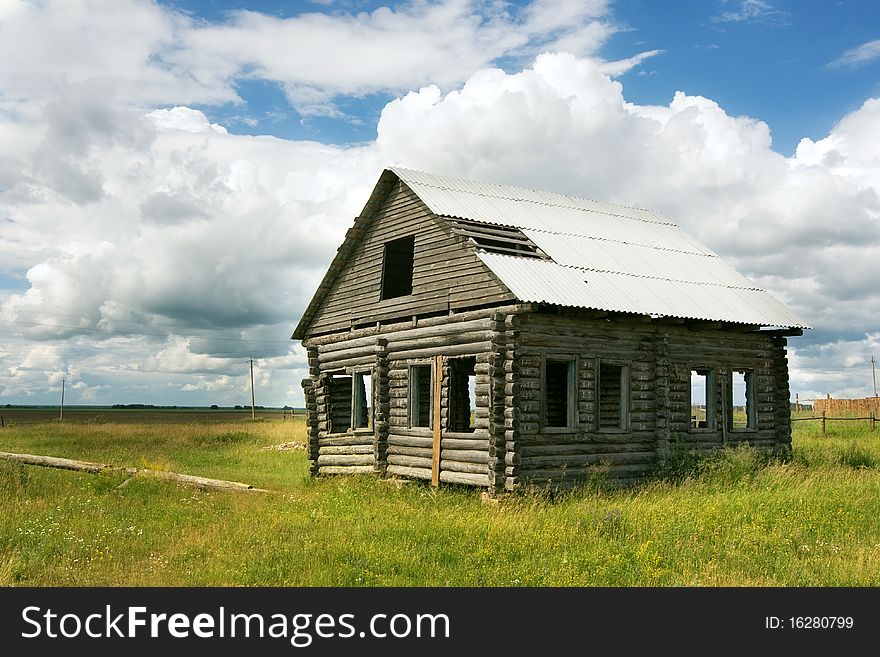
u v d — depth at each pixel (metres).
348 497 17.92
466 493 18.64
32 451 32.38
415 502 17.94
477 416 18.62
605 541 13.09
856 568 11.47
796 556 12.39
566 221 23.81
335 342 24.30
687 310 20.52
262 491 18.98
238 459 30.42
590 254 21.83
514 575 11.24
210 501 17.48
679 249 25.47
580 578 11.13
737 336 23.06
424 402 23.22
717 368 22.38
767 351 23.97
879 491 17.69
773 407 23.89
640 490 18.92
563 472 18.50
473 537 13.32
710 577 11.11
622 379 20.22
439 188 22.09
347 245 23.61
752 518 14.59
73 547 12.93
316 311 25.47
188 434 44.12
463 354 19.25
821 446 28.23
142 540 13.63
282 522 14.53
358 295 23.52
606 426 23.03
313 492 19.66
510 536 13.30
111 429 49.88
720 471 19.66
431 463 19.94
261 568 11.59
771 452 23.28
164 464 24.11
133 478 19.88
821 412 52.78
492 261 18.72
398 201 22.28
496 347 18.00
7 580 11.09
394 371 21.64
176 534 14.04
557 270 19.78
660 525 13.84
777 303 23.91
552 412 24.02
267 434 43.28
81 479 21.12
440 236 20.50
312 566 11.73
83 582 11.19
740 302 22.78
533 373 18.30
